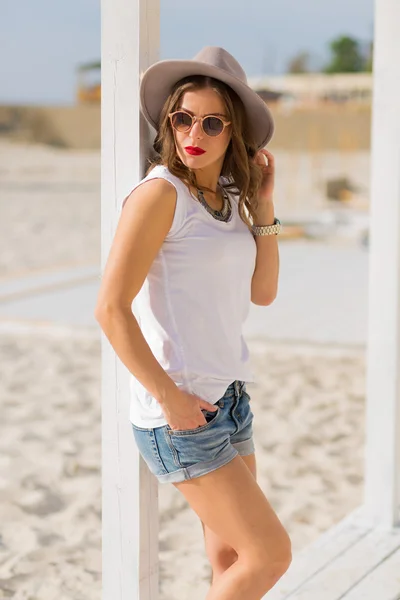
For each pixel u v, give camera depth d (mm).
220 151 2637
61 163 41938
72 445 6125
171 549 4469
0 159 43031
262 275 3004
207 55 2666
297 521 4828
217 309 2629
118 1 2736
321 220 19953
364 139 41156
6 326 10117
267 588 2584
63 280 13539
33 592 3971
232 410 2684
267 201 2967
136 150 2787
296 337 9523
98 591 3996
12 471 5582
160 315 2611
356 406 7062
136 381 2721
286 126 42094
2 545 4484
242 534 2566
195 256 2562
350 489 5320
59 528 4711
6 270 14586
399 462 4367
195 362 2598
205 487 2594
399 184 4125
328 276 13617
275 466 5691
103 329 2451
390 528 4289
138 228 2453
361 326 10109
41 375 8062
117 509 2955
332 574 3781
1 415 6832
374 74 4121
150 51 2785
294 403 7125
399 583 3695
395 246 4184
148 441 2654
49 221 21797
